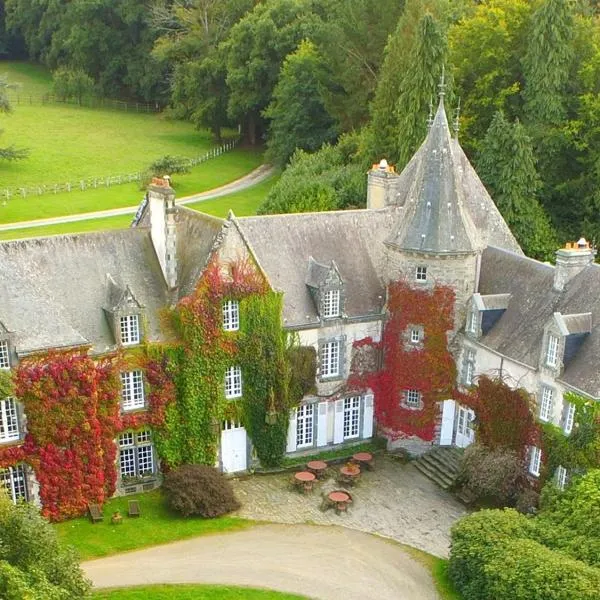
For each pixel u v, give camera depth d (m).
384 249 58.97
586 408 45.12
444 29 84.44
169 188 50.53
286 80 123.44
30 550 33.75
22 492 46.41
